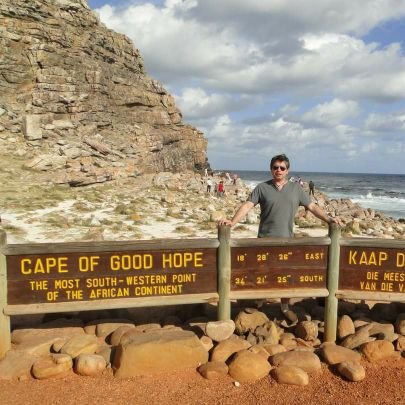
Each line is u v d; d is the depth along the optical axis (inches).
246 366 171.5
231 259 199.2
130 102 2384.4
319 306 240.7
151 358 173.6
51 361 174.4
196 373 175.0
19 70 1974.7
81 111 2017.7
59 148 1716.3
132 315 223.9
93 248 186.1
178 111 2778.1
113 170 1579.7
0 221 660.7
